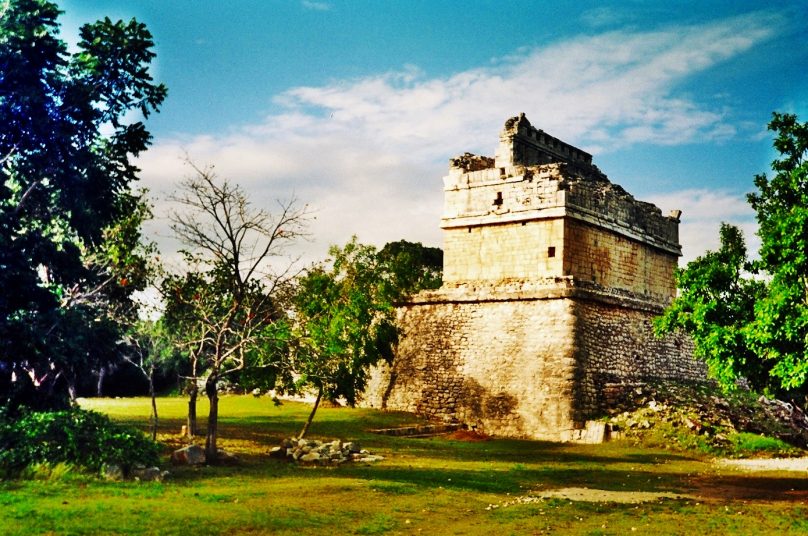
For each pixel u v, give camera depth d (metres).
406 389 43.16
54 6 23.36
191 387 28.02
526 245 40.88
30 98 22.23
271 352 27.17
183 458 22.34
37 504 14.90
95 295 26.45
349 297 38.22
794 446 34.56
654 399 38.19
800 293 20.44
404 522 16.31
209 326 25.14
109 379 54.47
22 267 22.59
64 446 19.09
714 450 32.59
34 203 24.56
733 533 16.34
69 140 23.34
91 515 14.27
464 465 26.48
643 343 42.81
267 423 34.78
